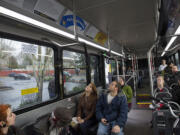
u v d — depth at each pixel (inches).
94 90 118.6
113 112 102.3
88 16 122.5
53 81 113.0
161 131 90.5
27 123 83.2
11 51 81.1
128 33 187.2
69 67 136.0
